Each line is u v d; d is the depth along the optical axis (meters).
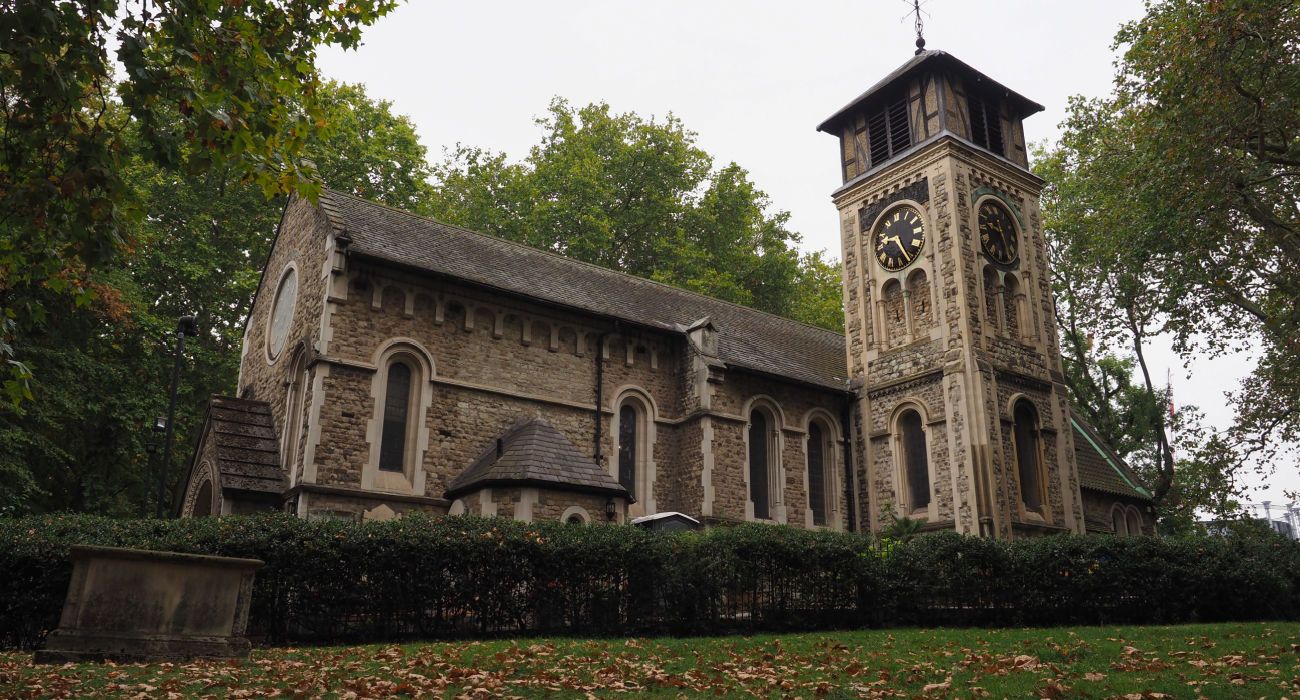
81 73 8.52
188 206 28.08
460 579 13.12
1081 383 37.97
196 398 27.98
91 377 22.14
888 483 25.09
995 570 16.02
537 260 24.75
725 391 23.22
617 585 14.05
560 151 39.88
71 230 8.66
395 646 11.40
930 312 25.36
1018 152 28.61
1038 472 24.47
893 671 9.52
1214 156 17.95
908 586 15.77
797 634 14.15
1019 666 9.68
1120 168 22.12
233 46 9.61
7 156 8.97
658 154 40.50
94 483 23.55
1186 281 20.11
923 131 26.92
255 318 23.84
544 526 14.20
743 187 41.75
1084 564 16.02
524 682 8.49
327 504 17.50
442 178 40.38
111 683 7.89
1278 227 19.34
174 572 9.80
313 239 20.42
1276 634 12.30
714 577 14.27
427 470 18.89
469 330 20.36
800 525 24.16
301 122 10.29
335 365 18.25
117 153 9.12
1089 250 28.41
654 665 9.88
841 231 28.72
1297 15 16.69
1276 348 21.61
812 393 25.72
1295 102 17.28
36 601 11.27
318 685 8.07
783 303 42.41
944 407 24.00
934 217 25.69
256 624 11.87
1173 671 9.24
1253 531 24.69
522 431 19.64
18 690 7.41
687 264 37.91
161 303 27.91
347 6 11.19
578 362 21.95
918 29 29.25
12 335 9.26
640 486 22.20
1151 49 20.17
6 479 20.31
